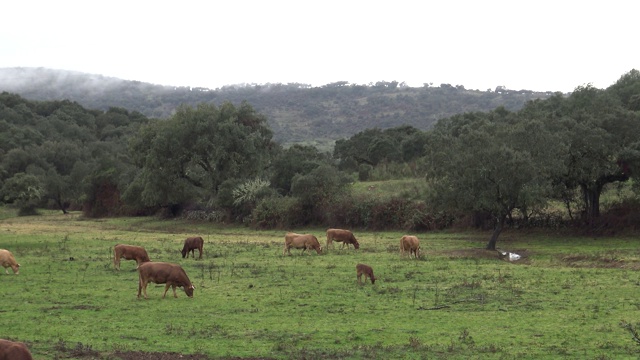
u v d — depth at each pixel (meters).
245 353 14.57
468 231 50.62
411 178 70.88
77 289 23.38
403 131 104.69
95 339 15.82
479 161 38.66
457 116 90.12
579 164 43.25
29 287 23.69
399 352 14.73
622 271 28.80
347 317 18.75
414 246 34.38
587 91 50.19
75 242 43.31
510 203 39.03
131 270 28.47
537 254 37.22
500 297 21.97
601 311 19.56
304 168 71.56
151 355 14.25
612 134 43.88
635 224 44.34
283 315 19.02
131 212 81.12
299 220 59.12
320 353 14.60
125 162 110.50
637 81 66.12
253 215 61.44
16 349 11.32
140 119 175.25
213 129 69.81
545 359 14.27
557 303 20.89
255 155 71.06
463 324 17.86
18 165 106.75
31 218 83.75
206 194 73.94
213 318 18.50
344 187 60.53
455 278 26.53
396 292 23.05
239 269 29.16
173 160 69.19
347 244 40.44
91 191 84.69
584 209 47.72
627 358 14.30
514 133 40.09
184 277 21.66
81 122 155.38
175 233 56.84
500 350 14.93
